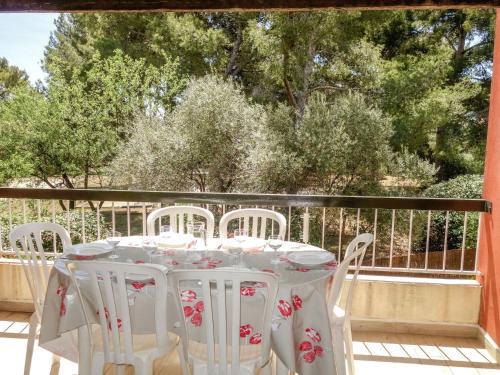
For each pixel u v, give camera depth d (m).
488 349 3.13
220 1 2.66
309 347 2.04
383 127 8.26
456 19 9.73
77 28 11.72
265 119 8.62
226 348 1.87
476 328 3.34
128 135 10.09
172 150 8.83
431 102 8.57
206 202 3.45
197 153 8.79
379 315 3.42
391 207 3.32
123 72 10.34
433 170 8.30
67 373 2.77
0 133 10.16
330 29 8.53
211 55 10.23
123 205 10.70
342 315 2.49
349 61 9.09
